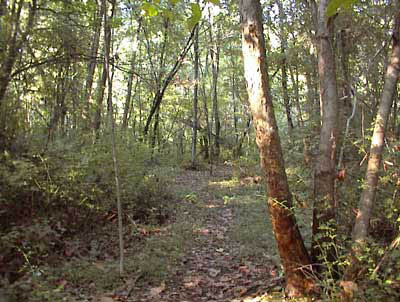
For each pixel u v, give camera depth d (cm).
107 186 779
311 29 1045
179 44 1745
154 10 274
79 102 928
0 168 586
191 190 1191
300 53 1245
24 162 598
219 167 1934
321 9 449
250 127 2095
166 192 1027
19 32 700
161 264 580
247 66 411
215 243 705
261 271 550
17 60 720
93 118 967
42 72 764
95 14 827
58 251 596
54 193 655
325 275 402
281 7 1281
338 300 371
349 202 491
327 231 410
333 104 443
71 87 904
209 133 2014
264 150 418
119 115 1875
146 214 852
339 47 792
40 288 466
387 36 696
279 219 423
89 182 723
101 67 1203
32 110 804
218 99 2594
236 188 1182
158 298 482
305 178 662
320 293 417
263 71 407
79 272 532
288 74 1555
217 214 921
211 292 496
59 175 673
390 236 459
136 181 866
